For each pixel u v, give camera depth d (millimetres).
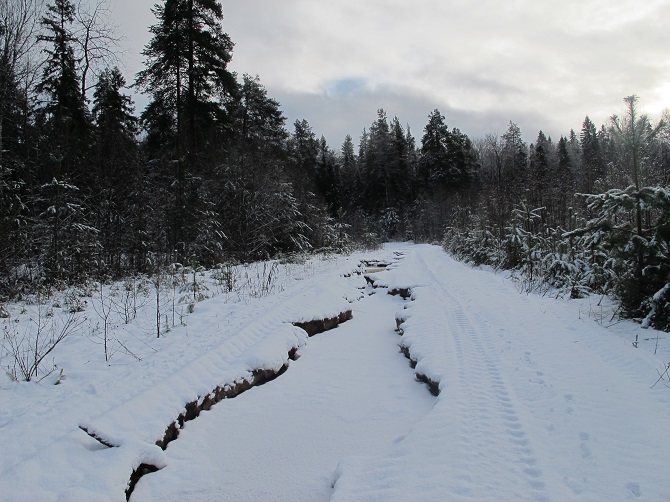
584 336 6523
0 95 11258
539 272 12195
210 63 18000
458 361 6051
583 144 58000
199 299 10141
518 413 4336
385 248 38938
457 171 49562
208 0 17281
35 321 7512
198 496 3793
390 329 9562
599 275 8961
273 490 3877
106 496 3400
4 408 4605
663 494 2914
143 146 19656
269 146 24312
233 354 6570
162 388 5102
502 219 18109
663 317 6598
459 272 16062
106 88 21797
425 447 3867
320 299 10375
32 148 14219
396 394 5934
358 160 65562
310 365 7242
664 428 3738
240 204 17938
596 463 3352
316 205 27438
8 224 9953
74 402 4770
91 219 14016
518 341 6613
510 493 3082
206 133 19172
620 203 7371
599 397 4449
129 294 10336
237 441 4754
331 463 4289
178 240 15180
